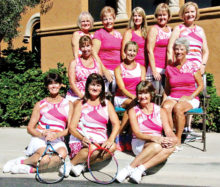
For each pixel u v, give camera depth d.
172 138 3.25
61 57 8.02
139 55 4.61
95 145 3.23
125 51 4.11
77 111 3.44
